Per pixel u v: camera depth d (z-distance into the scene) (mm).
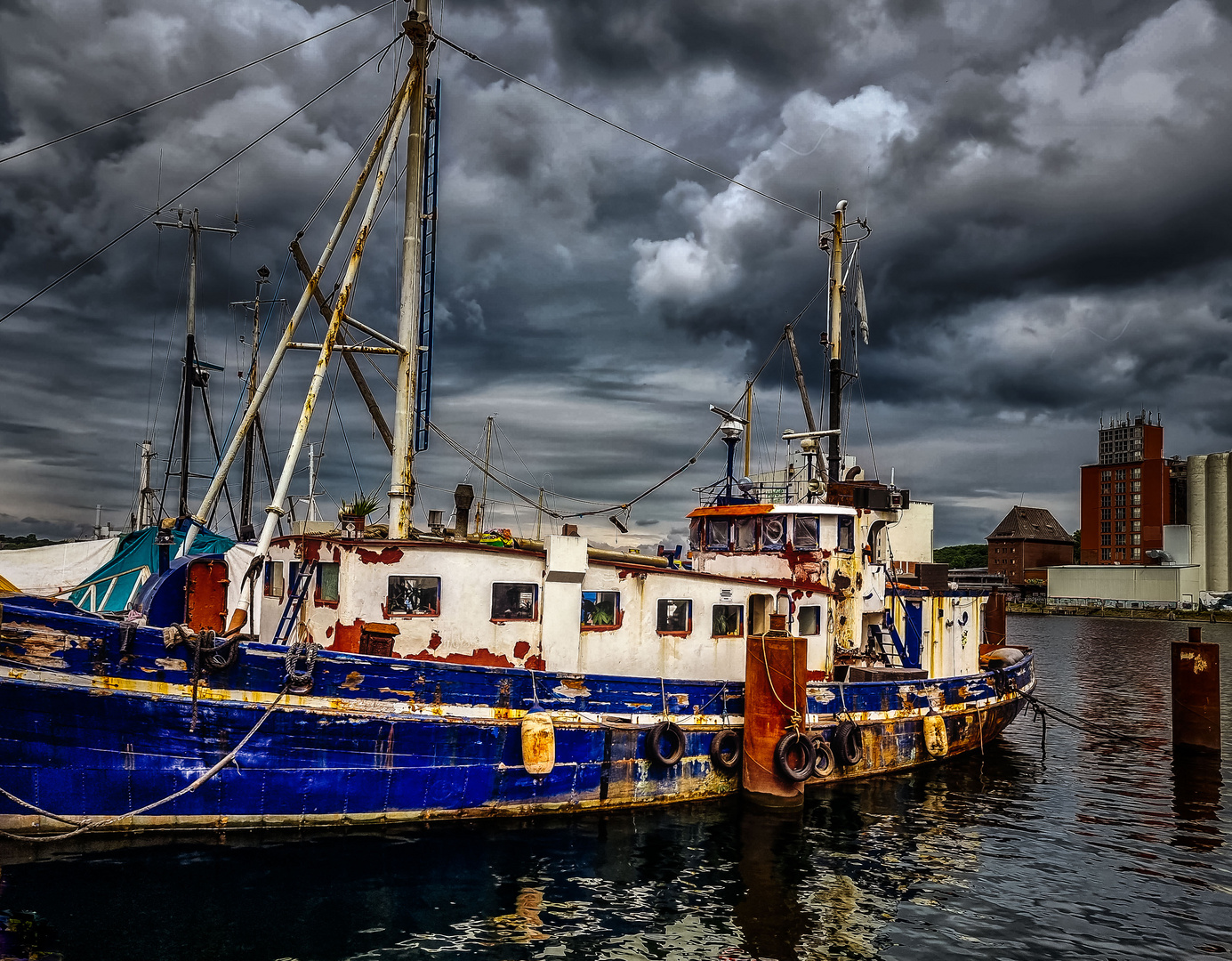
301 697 13156
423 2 17078
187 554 15562
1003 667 25328
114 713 12133
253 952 10133
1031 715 32969
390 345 17281
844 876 13836
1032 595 143125
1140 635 86375
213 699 12641
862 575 21656
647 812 16188
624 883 12922
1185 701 25438
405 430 17219
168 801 12492
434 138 18031
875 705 19859
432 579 15297
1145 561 134000
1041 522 153875
